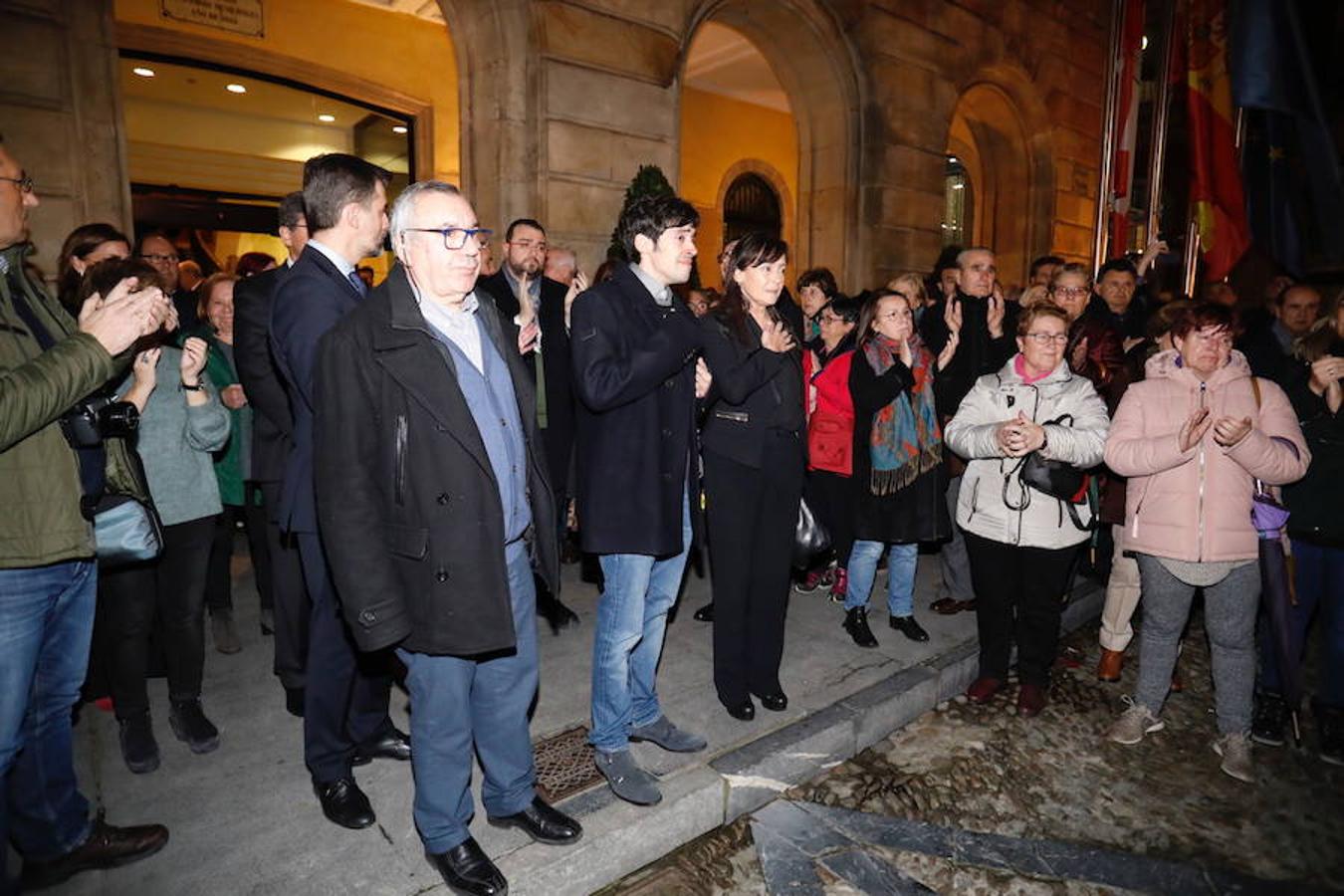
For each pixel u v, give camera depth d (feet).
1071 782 9.77
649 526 7.89
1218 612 9.90
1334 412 10.14
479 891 6.82
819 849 8.43
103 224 9.49
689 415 8.38
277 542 9.50
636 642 8.32
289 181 30.99
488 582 6.40
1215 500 9.59
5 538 5.73
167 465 8.86
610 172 21.70
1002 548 11.10
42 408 5.45
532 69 20.15
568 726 9.84
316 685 7.64
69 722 7.02
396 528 6.24
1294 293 15.05
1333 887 7.95
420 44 29.12
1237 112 20.54
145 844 7.30
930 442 12.14
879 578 15.92
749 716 10.03
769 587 9.93
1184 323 9.63
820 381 12.26
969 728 10.99
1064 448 10.34
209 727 9.23
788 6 26.14
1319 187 19.62
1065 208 38.32
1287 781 9.85
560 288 14.70
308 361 7.20
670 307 8.19
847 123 28.35
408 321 6.19
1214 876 8.10
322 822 7.84
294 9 26.22
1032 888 7.91
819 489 12.56
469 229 6.27
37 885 6.90
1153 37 28.60
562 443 14.49
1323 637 10.50
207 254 29.60
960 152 40.68
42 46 15.11
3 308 5.87
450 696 6.68
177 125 28.14
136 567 8.52
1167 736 10.85
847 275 29.12
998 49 33.04
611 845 7.79
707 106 39.83
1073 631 14.29
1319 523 10.18
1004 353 13.57
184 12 24.14
